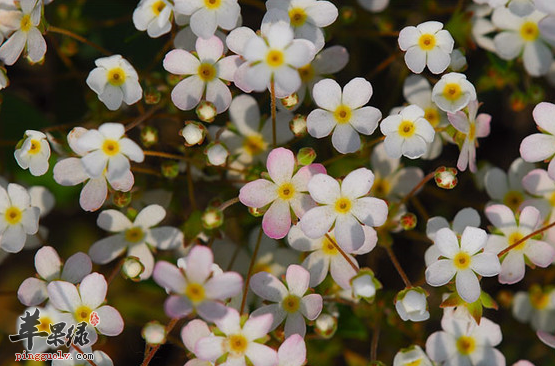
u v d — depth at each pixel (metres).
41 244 0.14
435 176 0.14
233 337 0.13
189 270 0.12
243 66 0.13
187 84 0.13
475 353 0.14
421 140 0.13
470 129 0.14
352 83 0.13
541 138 0.14
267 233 0.13
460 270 0.13
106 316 0.13
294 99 0.14
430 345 0.14
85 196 0.13
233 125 0.14
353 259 0.14
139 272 0.13
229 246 0.14
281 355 0.13
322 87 0.13
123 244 0.14
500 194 0.14
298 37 0.13
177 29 0.14
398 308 0.13
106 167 0.13
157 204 0.14
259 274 0.13
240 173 0.14
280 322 0.13
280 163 0.13
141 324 0.14
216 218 0.13
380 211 0.13
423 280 0.14
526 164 0.14
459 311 0.13
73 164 0.13
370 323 0.14
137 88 0.13
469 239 0.13
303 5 0.13
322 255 0.14
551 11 0.13
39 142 0.13
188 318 0.14
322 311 0.14
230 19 0.13
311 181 0.13
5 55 0.14
